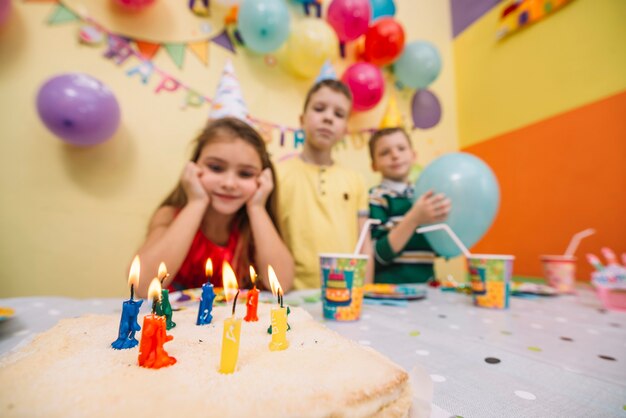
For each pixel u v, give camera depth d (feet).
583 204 6.00
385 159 6.44
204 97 6.56
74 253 5.59
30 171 5.46
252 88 6.88
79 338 1.52
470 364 1.66
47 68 5.64
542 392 1.36
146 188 6.07
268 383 1.10
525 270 6.95
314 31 6.33
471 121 8.52
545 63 6.77
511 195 7.34
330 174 5.76
